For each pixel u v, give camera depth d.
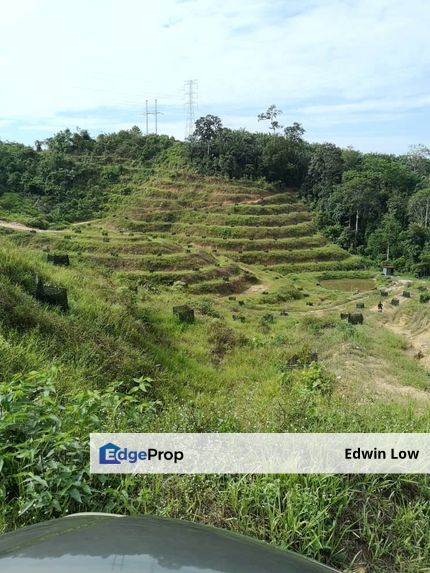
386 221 75.19
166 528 1.89
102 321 10.32
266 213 77.56
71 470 2.95
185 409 4.59
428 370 18.62
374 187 81.25
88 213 77.38
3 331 7.21
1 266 10.24
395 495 3.46
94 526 1.89
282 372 11.20
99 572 1.51
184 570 1.56
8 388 3.35
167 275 49.16
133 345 10.30
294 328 24.86
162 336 13.20
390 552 2.97
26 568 1.52
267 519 2.99
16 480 2.99
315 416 4.51
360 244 75.62
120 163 92.88
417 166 103.75
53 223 68.81
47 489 2.87
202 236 70.19
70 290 11.66
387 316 35.25
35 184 79.50
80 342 8.35
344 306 42.72
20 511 2.67
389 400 8.46
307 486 3.17
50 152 91.00
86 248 51.72
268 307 42.88
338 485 3.29
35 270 11.55
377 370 16.03
